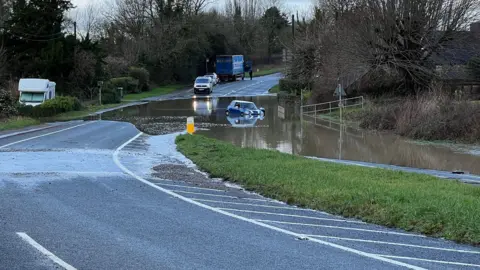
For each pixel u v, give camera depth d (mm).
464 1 37656
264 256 7105
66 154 18438
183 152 19656
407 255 7203
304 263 6809
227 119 38344
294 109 46281
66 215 9383
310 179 12789
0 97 36875
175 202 10820
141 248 7426
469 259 7031
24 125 30906
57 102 41219
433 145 25234
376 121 32031
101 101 52156
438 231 8367
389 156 22125
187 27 84750
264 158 17141
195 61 88438
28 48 52500
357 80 41719
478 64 39031
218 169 14938
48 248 7332
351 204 10094
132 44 77375
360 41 39188
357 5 41125
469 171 18328
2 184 12281
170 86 80188
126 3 81125
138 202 10719
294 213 10008
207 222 9070
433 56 38969
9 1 62531
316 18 55656
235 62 87250
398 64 38250
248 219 9352
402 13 37906
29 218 9070
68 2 55938
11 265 6578
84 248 7379
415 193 10742
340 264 6777
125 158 17953
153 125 33625
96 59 54844
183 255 7121
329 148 24531
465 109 27094
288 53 59219
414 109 29750
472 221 8391
